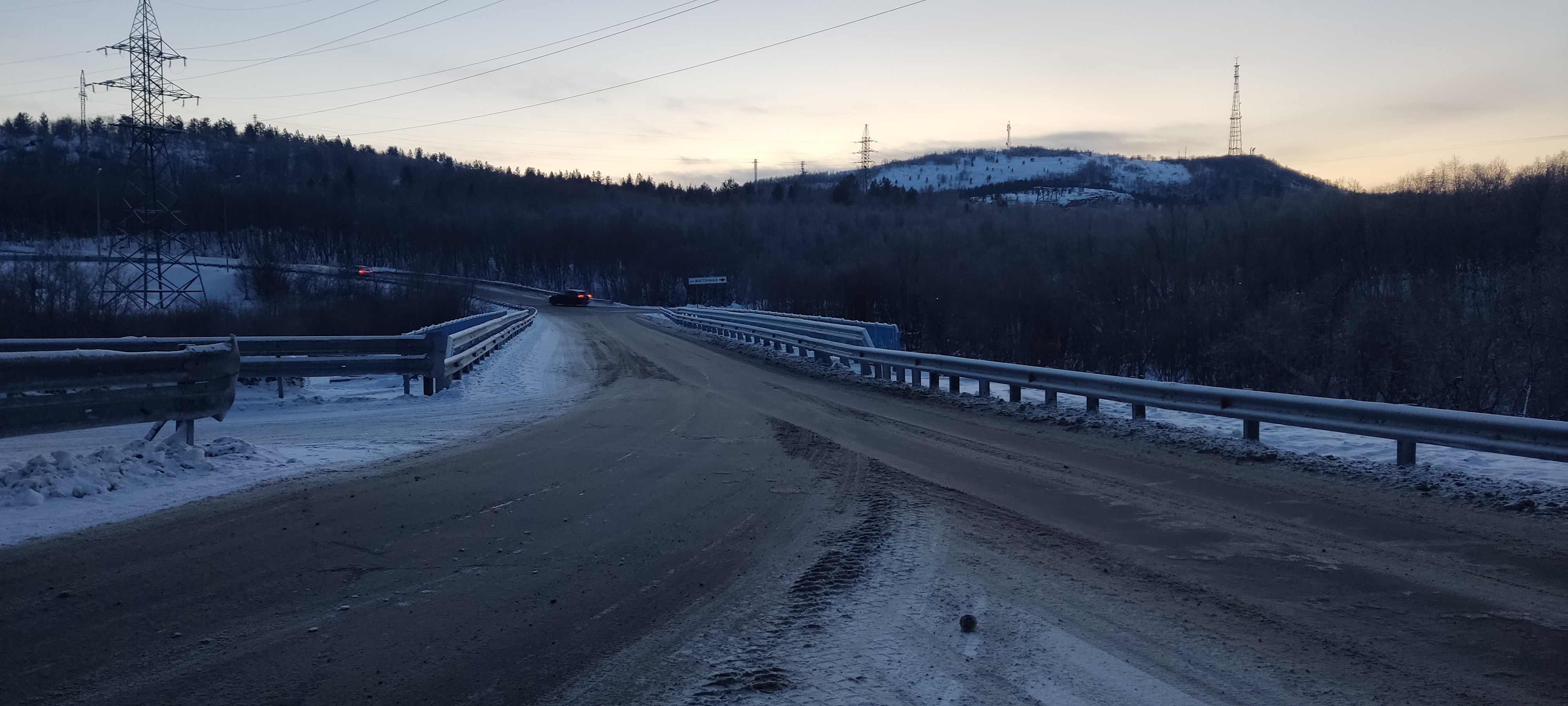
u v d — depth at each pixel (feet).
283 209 357.41
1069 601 16.03
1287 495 24.97
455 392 51.11
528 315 133.49
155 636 14.44
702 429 38.47
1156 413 41.93
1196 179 562.25
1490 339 114.32
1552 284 114.52
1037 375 44.32
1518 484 25.16
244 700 12.15
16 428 23.77
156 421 28.07
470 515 22.94
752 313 108.47
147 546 19.69
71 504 22.97
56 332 106.01
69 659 13.51
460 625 15.03
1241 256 166.61
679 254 327.47
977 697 12.14
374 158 578.25
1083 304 173.78
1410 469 27.76
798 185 523.70
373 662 13.43
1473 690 12.20
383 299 156.46
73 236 269.44
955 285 189.88
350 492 25.66
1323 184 219.20
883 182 508.94
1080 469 29.01
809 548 19.70
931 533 20.90
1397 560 18.43
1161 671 12.93
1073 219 264.72
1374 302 132.16
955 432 37.58
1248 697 12.09
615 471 28.96
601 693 12.37
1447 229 145.79
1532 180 143.43
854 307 204.03
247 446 30.14
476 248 365.61
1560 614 15.15
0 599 16.12
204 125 510.99
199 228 343.67
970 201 469.16
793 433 37.42
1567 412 107.65
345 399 48.34
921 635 14.42
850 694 12.24
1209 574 17.62
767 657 13.60
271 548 19.67
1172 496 24.95
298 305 150.00
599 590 16.92
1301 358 131.44
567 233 363.76
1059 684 12.55
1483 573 17.51
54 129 422.41
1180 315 156.15
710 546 19.94
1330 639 14.15
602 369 69.82
